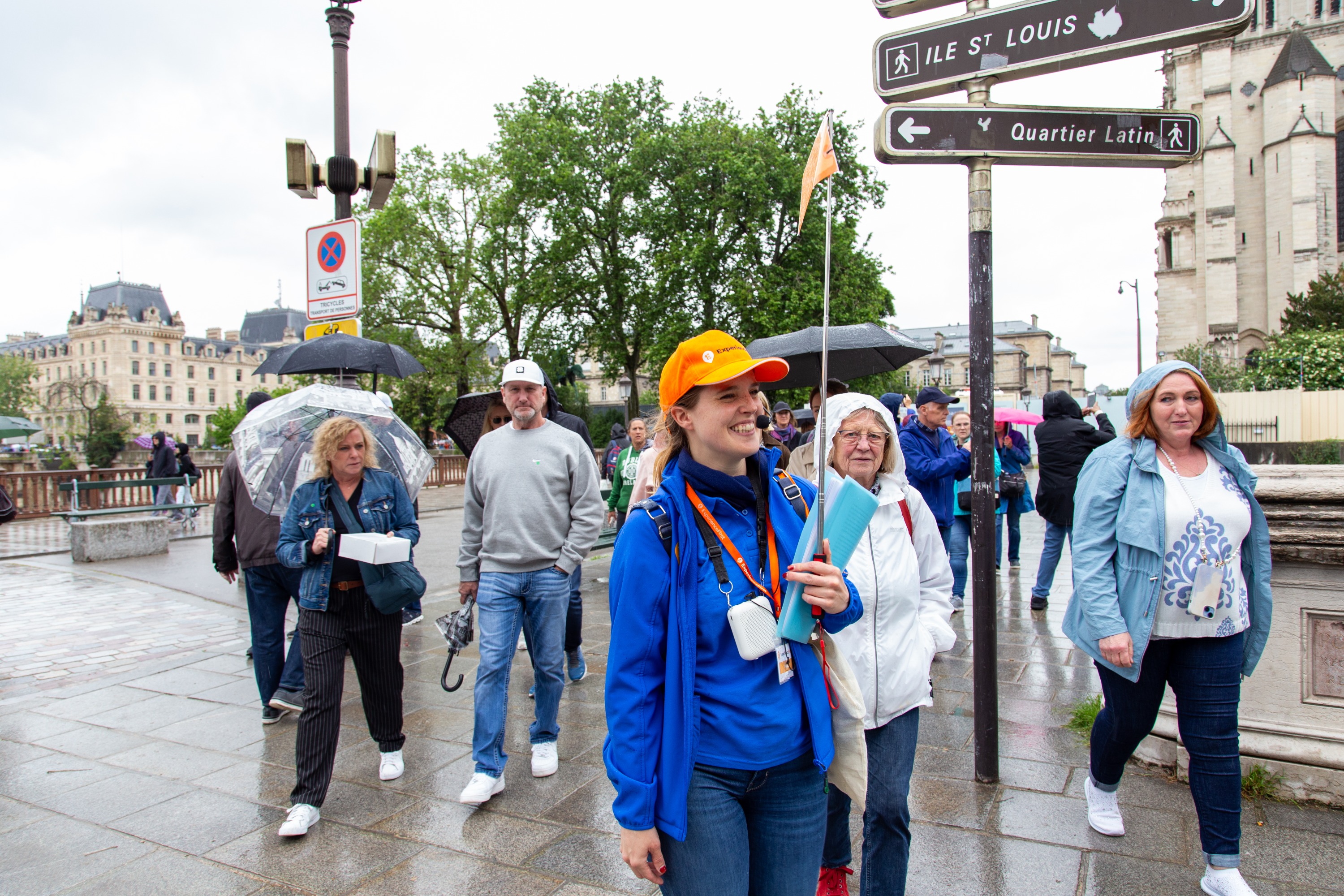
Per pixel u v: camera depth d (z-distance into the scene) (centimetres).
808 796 183
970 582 792
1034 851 302
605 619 724
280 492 451
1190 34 304
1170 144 348
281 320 14200
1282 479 339
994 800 343
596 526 398
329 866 310
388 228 3244
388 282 3362
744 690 175
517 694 519
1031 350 10544
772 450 199
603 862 309
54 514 1101
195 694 529
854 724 190
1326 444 1289
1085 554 291
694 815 172
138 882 301
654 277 3161
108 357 11212
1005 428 929
